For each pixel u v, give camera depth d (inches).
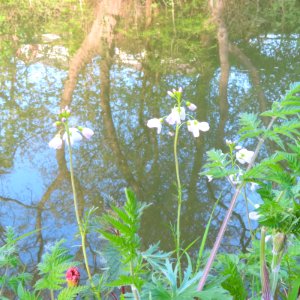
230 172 55.4
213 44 370.6
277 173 37.2
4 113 251.8
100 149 219.5
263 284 34.3
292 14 428.1
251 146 197.2
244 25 416.2
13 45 370.3
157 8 457.1
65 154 216.1
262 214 34.3
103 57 343.3
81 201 178.2
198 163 204.4
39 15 440.1
